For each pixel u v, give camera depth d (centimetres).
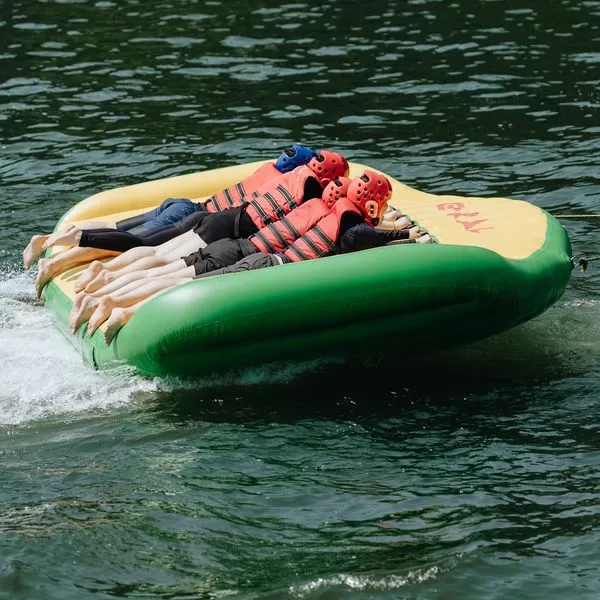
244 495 1661
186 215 2302
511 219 2314
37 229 2767
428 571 1479
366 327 1981
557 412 1917
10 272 2541
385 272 1939
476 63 3903
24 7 4612
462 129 3384
